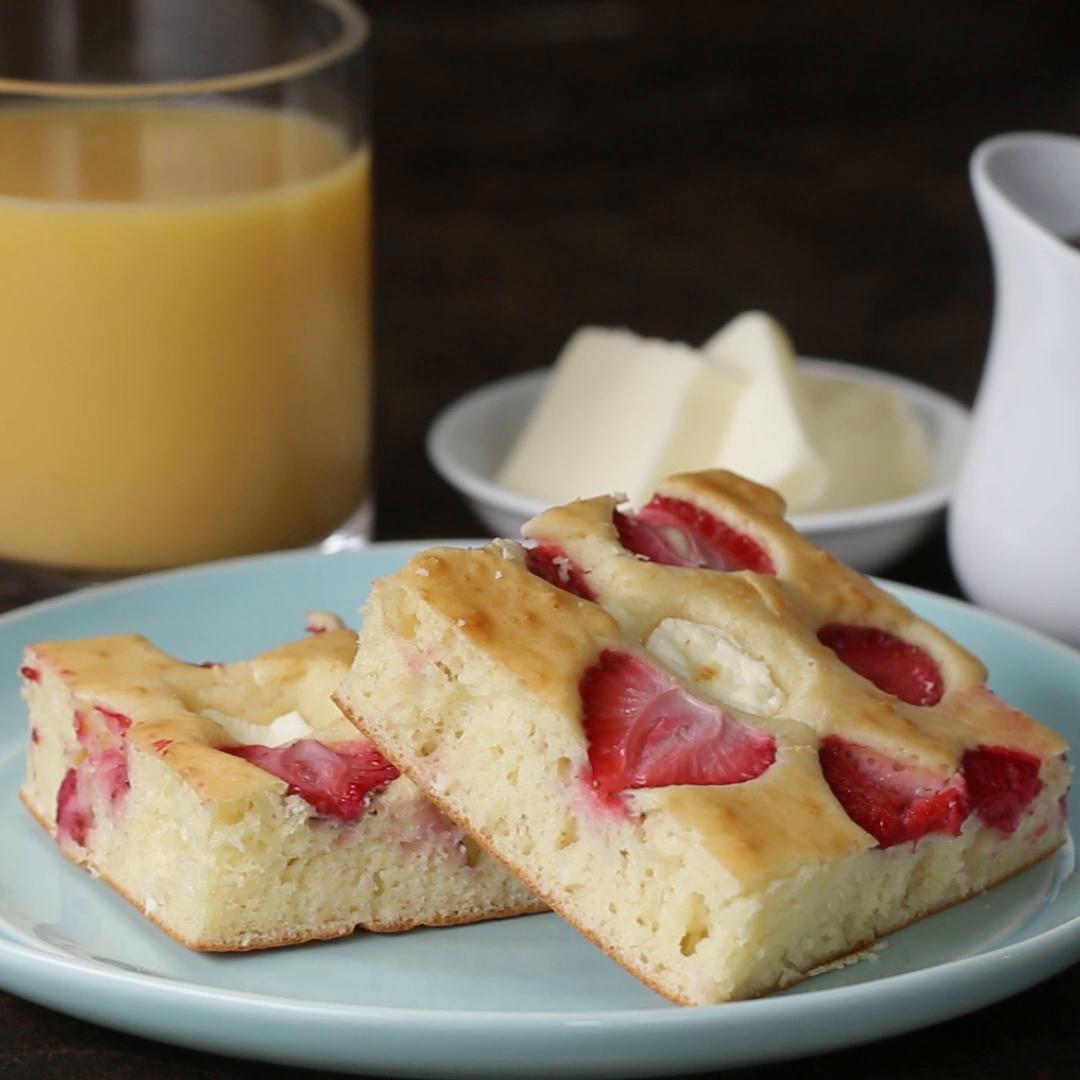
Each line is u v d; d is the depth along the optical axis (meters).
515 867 0.69
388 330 1.07
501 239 1.20
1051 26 1.41
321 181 0.84
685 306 1.11
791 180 1.29
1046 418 0.81
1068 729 0.77
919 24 1.39
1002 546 0.82
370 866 0.70
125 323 0.82
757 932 0.67
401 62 1.36
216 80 0.83
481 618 0.70
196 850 0.69
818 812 0.68
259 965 0.69
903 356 1.06
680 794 0.68
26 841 0.73
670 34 1.38
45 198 0.82
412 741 0.70
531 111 1.36
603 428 0.89
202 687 0.73
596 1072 0.66
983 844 0.71
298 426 0.85
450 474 0.88
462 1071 0.65
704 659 0.71
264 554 0.85
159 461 0.83
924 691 0.74
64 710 0.72
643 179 1.29
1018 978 0.67
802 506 0.86
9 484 0.84
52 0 0.87
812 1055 0.67
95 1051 0.68
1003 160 0.83
